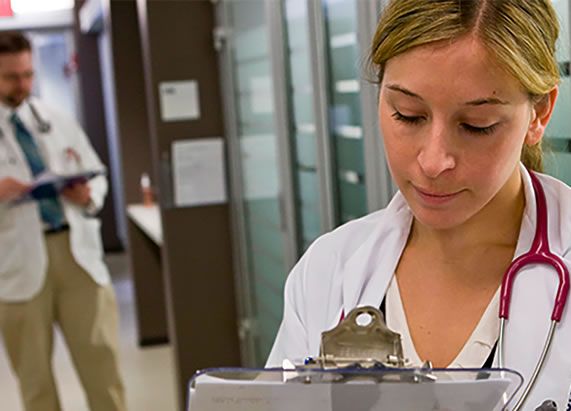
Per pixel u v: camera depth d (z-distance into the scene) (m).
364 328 0.99
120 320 6.66
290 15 3.09
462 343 1.09
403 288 1.17
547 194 1.12
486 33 0.91
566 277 1.03
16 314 3.62
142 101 6.32
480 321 1.08
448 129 0.95
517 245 1.09
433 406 0.89
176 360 4.31
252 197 3.90
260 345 4.05
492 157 0.96
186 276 4.27
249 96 3.74
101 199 3.82
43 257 3.62
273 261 3.63
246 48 3.69
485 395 0.88
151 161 6.36
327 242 1.31
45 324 3.67
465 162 0.96
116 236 9.86
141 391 4.93
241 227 4.15
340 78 2.69
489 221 1.09
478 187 0.97
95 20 7.97
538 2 0.97
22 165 3.66
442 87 0.93
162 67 4.14
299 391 0.89
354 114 2.59
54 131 3.78
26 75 3.68
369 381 0.88
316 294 1.27
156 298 5.89
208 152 4.21
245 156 3.96
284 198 3.29
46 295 3.66
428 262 1.15
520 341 1.04
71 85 9.92
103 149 9.75
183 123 4.18
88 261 3.72
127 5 6.23
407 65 0.95
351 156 2.67
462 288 1.11
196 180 4.21
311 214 3.11
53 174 3.61
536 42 0.95
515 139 0.97
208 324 4.31
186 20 4.13
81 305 3.72
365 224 1.30
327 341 0.99
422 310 1.14
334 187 2.87
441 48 0.92
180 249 4.25
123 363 5.53
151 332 5.90
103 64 9.57
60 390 4.95
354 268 1.23
